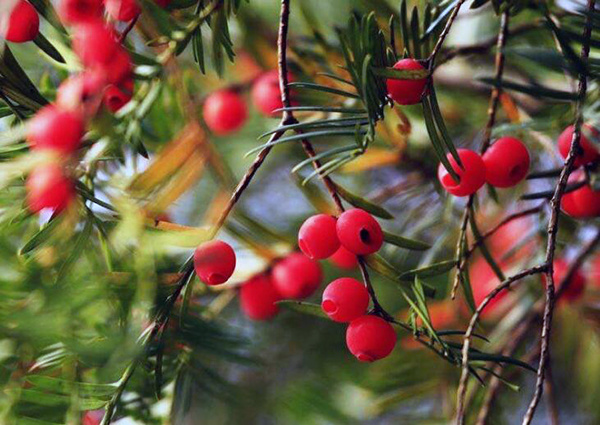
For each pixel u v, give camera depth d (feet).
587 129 1.85
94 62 1.77
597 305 2.19
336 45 2.01
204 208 2.20
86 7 1.77
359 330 1.78
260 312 2.04
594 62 1.80
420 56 1.83
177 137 1.90
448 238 2.17
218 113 2.14
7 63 1.80
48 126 1.74
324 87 1.76
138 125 1.82
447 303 2.21
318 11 2.12
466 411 2.13
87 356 1.74
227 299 2.04
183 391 1.94
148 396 1.88
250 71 2.17
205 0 1.84
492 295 1.75
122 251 1.76
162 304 1.77
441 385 2.19
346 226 1.77
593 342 2.20
